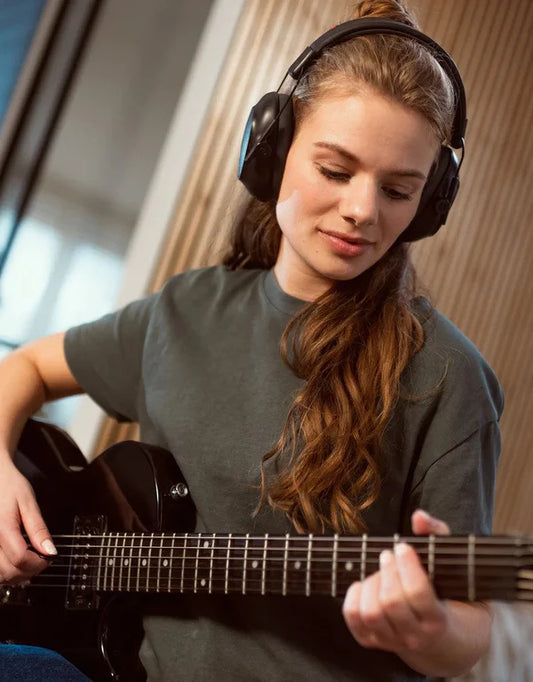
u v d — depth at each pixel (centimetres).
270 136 110
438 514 105
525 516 275
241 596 110
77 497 127
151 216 212
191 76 216
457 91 111
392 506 109
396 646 84
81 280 260
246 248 134
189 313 130
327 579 91
